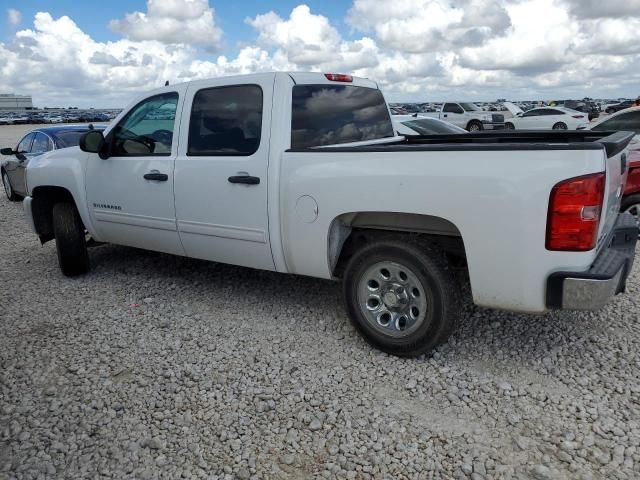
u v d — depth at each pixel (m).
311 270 3.98
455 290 3.48
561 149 2.93
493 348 3.80
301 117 4.08
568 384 3.32
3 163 10.99
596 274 2.97
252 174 4.04
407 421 3.02
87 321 4.52
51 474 2.70
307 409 3.17
